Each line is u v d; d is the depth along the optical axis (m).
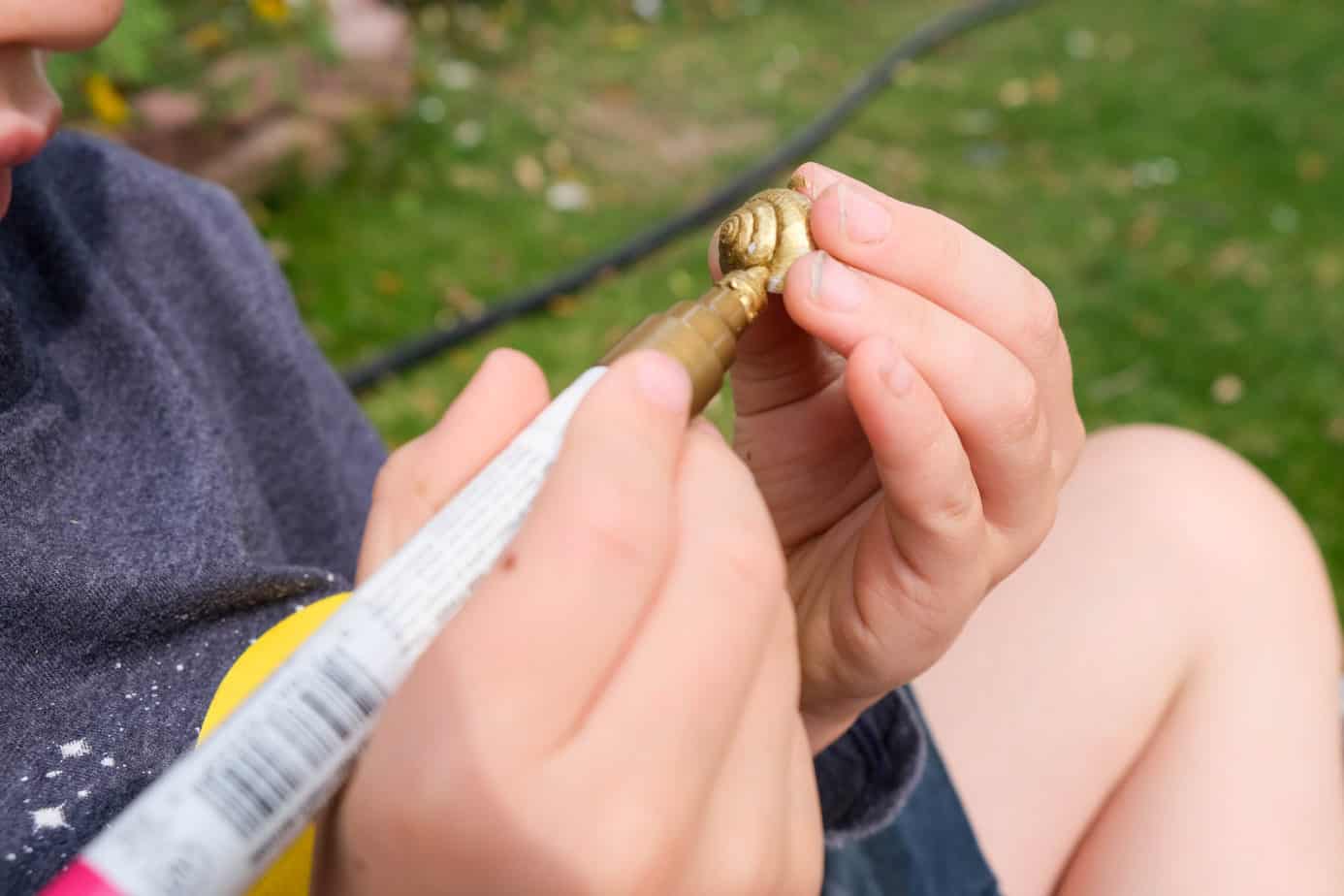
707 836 0.29
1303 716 0.47
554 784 0.27
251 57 1.29
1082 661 0.48
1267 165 1.54
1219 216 1.41
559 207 1.37
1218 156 1.56
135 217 0.44
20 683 0.34
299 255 1.21
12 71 0.34
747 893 0.29
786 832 0.31
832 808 0.44
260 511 0.43
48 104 0.36
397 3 1.73
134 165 0.45
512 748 0.27
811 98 1.70
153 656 0.36
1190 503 0.49
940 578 0.36
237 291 0.45
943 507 0.35
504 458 0.31
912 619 0.37
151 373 0.39
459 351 1.11
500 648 0.27
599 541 0.28
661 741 0.28
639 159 1.50
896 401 0.33
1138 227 1.37
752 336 0.39
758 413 0.41
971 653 0.49
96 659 0.35
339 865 0.28
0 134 0.34
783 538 0.41
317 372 0.49
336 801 0.28
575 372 1.09
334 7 1.44
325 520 0.46
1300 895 0.44
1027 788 0.47
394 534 0.33
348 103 1.38
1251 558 0.49
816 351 0.40
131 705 0.35
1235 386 1.11
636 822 0.27
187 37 1.24
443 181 1.38
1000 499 0.37
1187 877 0.44
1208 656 0.48
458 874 0.27
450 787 0.27
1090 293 1.25
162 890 0.26
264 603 0.38
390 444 0.98
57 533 0.35
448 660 0.27
